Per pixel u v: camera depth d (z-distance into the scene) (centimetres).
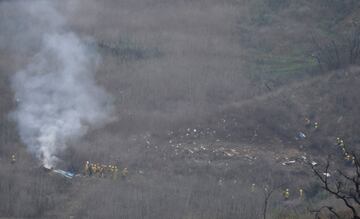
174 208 13512
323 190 14475
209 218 13162
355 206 11281
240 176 15325
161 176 15038
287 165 15862
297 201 14038
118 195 13912
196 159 15962
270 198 13975
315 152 16550
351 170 15438
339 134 16775
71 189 14288
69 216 13375
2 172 14600
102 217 13325
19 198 13725
